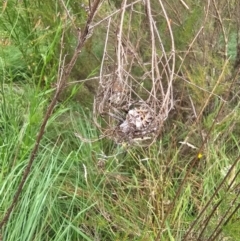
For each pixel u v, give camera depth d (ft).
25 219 6.79
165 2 7.85
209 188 7.81
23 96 8.26
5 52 8.57
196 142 8.34
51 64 8.29
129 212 7.54
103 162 7.76
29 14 7.92
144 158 8.04
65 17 7.25
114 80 5.24
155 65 5.22
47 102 8.25
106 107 5.32
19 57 8.89
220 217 6.91
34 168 7.23
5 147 7.42
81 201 7.47
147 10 5.05
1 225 6.20
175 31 8.05
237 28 8.13
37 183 7.24
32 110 7.20
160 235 6.95
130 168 8.16
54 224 7.20
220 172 7.89
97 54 8.36
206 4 7.75
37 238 6.85
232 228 6.34
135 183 7.94
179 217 7.23
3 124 7.95
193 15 7.60
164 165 7.91
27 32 8.10
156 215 7.48
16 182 7.13
